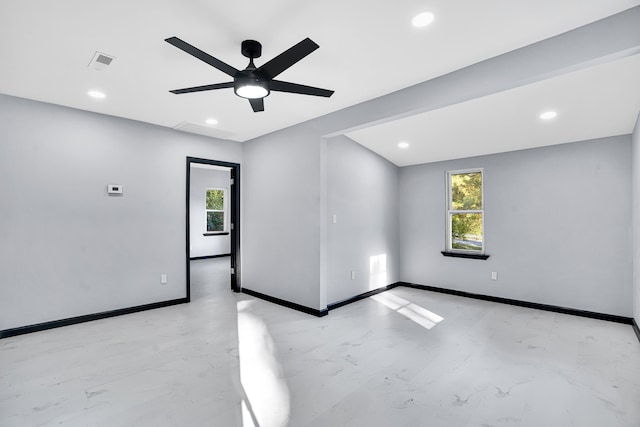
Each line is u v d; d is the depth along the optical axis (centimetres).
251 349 297
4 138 325
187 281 456
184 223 455
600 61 208
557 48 220
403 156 520
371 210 504
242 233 521
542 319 384
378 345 308
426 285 540
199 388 231
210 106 359
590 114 329
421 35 220
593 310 388
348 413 203
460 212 508
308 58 252
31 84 299
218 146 496
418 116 368
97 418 197
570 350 295
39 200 344
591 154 392
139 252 413
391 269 550
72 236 364
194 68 267
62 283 357
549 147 422
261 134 477
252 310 420
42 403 212
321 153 397
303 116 394
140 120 411
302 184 420
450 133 414
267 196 474
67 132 361
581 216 398
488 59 253
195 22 204
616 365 266
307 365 267
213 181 931
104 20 201
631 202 366
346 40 226
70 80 290
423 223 545
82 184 371
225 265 786
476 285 484
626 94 287
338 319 385
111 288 390
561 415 201
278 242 454
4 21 200
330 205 431
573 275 402
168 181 440
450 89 276
